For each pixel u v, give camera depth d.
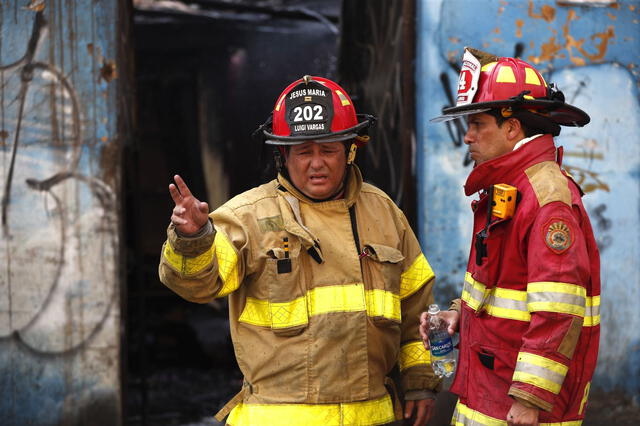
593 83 6.34
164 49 15.08
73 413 5.75
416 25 6.16
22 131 5.70
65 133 5.72
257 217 3.55
